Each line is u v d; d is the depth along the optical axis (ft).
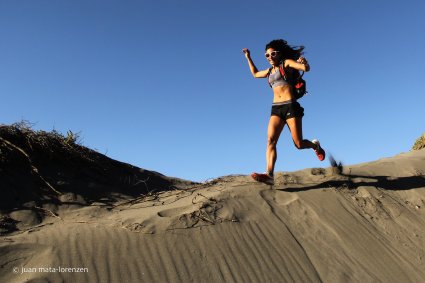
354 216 18.80
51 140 18.40
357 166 23.91
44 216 15.40
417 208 20.94
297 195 19.24
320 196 19.57
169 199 17.95
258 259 14.79
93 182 18.44
